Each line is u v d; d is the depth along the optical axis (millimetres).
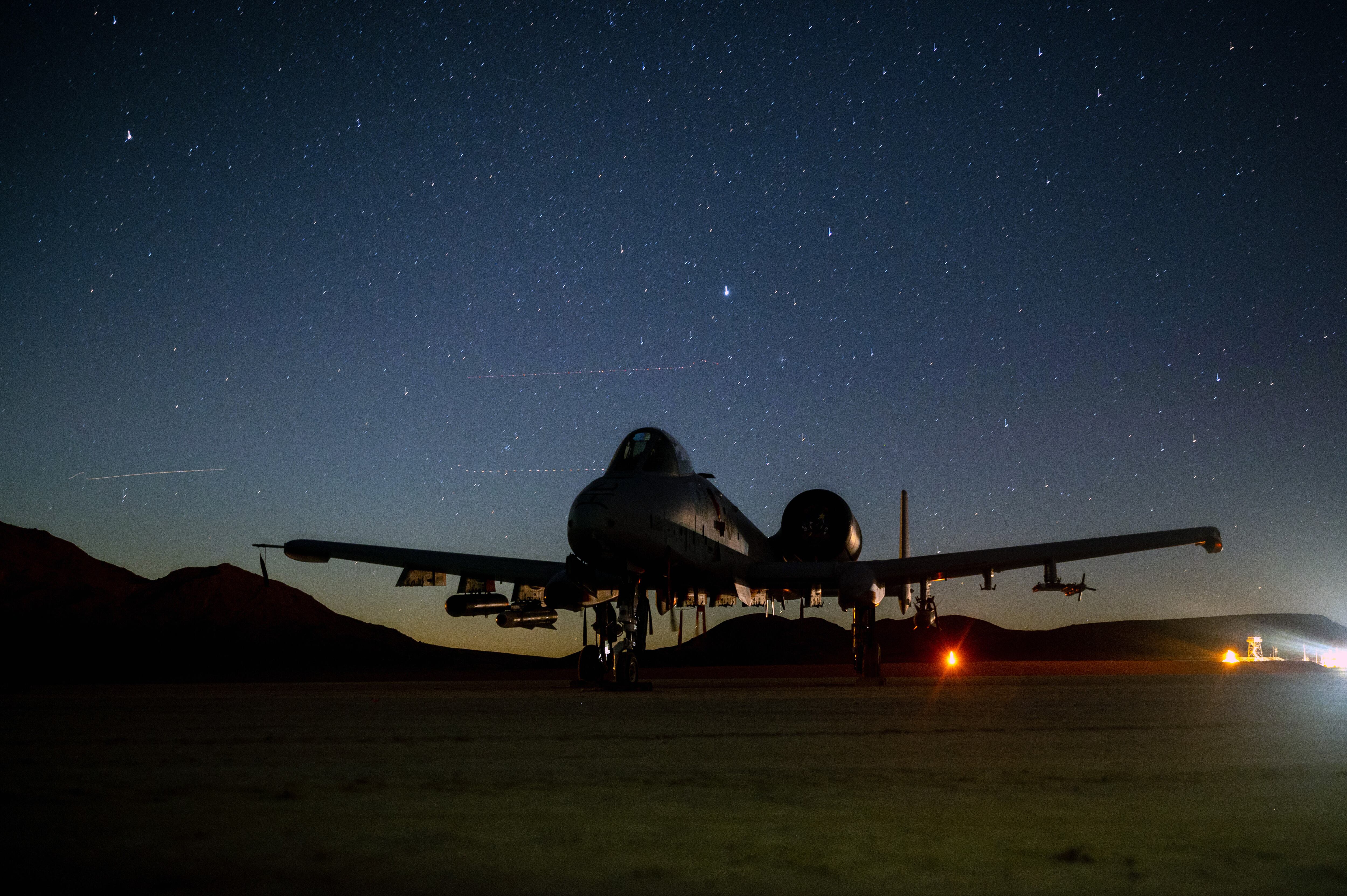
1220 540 20984
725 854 3477
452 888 2992
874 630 22359
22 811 4293
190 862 3314
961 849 3570
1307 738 7703
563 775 5520
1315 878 3148
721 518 19969
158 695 17266
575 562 17516
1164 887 3043
